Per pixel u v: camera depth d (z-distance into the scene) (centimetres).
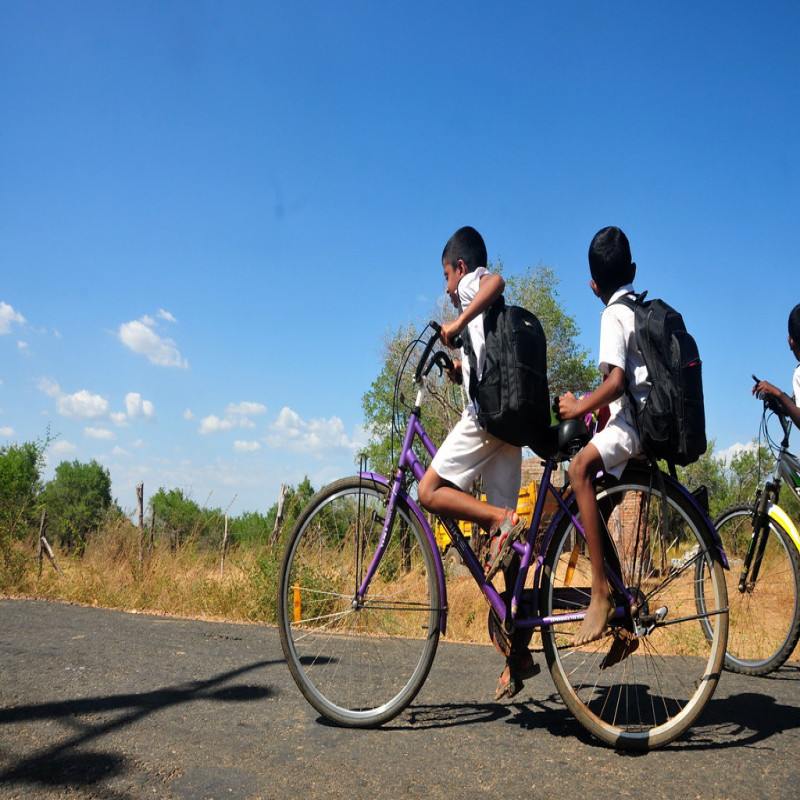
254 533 866
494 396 296
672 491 306
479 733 304
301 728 307
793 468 422
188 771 259
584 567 309
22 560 786
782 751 285
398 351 2180
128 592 745
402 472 331
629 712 319
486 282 313
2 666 399
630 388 300
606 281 317
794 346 462
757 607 423
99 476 4588
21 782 245
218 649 466
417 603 324
